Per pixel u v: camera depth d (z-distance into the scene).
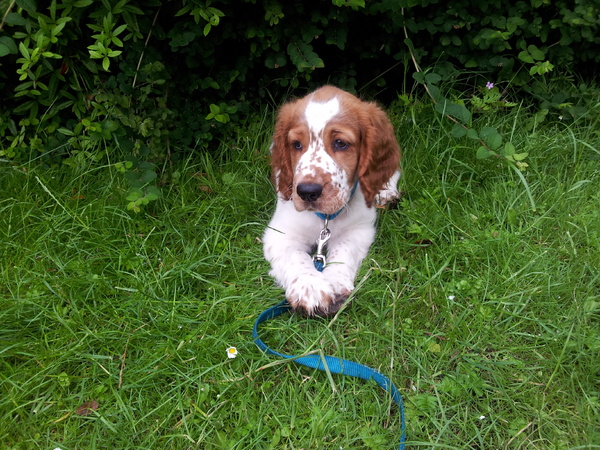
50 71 0.68
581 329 0.50
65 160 0.71
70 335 0.51
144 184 0.65
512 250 0.59
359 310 0.55
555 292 0.55
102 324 0.53
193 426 0.44
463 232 0.63
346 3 0.70
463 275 0.59
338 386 0.47
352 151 0.59
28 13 0.63
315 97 0.60
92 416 0.45
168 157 0.75
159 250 0.63
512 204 0.66
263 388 0.47
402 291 0.56
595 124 0.80
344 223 0.64
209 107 0.81
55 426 0.44
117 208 0.66
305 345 0.51
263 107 0.87
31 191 0.68
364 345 0.51
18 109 0.69
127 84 0.70
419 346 0.50
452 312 0.54
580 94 0.83
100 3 0.66
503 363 0.48
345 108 0.59
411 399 0.45
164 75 0.73
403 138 0.81
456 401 0.46
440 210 0.66
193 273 0.58
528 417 0.44
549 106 0.81
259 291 0.58
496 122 0.80
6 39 0.61
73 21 0.67
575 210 0.66
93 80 0.72
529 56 0.80
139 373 0.48
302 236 0.64
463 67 0.88
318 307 0.53
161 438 0.43
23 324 0.53
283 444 0.43
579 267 0.58
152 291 0.56
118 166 0.67
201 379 0.48
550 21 0.81
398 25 0.80
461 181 0.73
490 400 0.46
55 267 0.60
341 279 0.57
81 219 0.64
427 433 0.43
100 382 0.47
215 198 0.71
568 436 0.43
